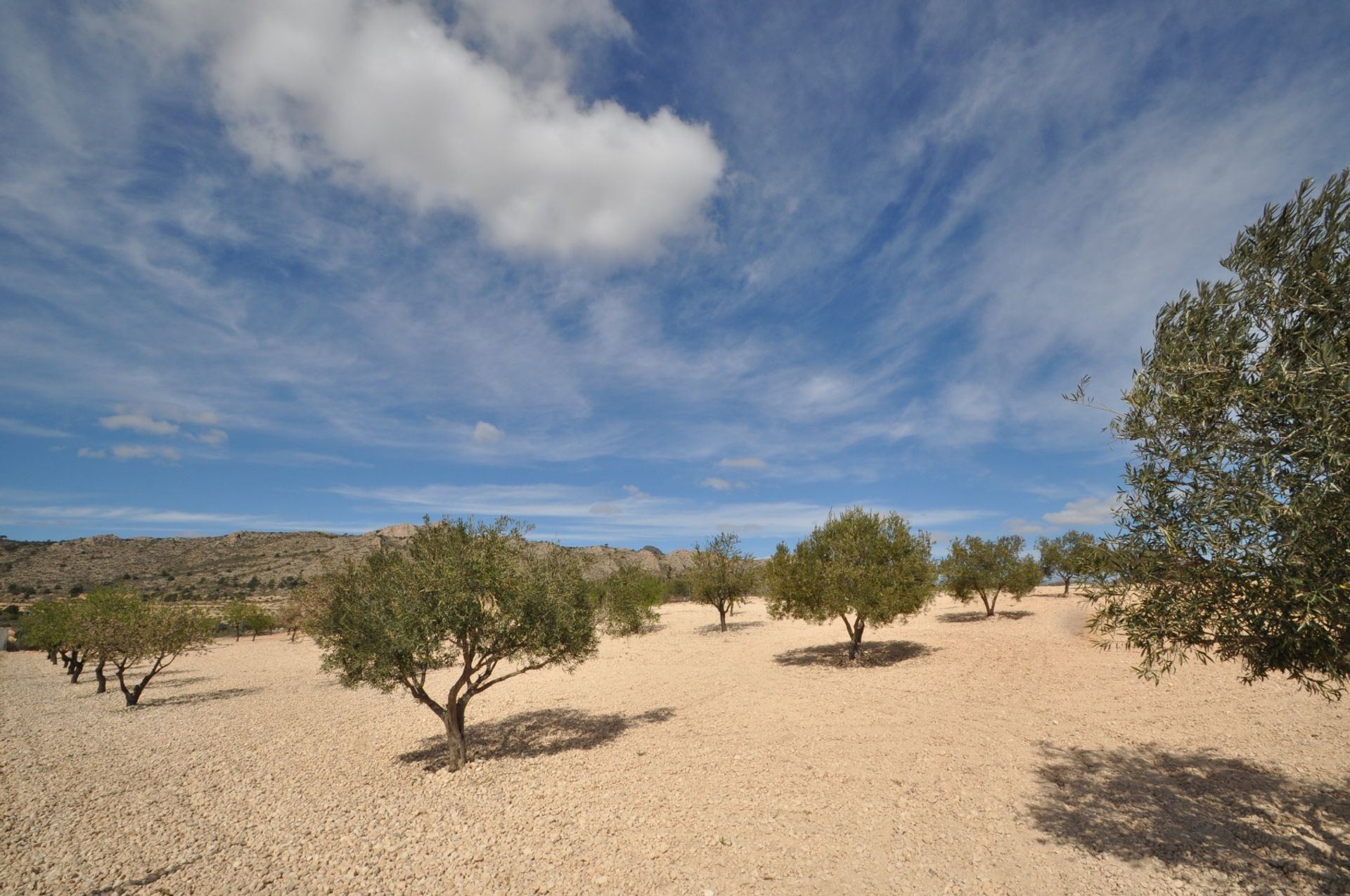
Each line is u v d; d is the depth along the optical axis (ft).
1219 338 19.26
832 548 79.41
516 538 47.47
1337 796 29.40
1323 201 18.66
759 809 32.53
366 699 76.33
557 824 32.04
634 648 109.19
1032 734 43.47
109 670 120.16
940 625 116.78
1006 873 24.84
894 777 36.47
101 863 29.91
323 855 29.96
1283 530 17.33
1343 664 17.71
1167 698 50.93
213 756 50.96
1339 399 16.14
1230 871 23.66
